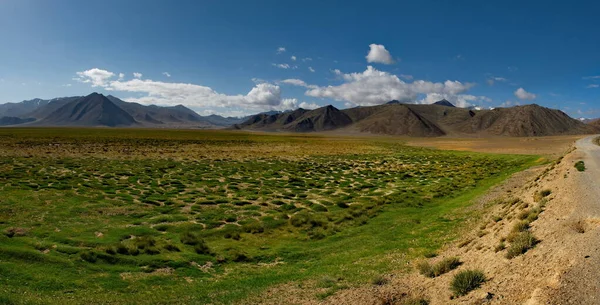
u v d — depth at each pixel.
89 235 21.52
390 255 19.06
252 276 17.38
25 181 35.78
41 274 15.38
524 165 59.12
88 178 40.81
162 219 26.31
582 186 21.95
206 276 17.45
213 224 26.03
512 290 10.81
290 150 98.31
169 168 53.44
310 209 31.73
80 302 13.27
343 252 20.89
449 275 13.78
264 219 27.69
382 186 44.22
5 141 83.69
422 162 72.44
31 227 21.78
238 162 66.25
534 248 13.32
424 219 27.61
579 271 10.27
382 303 12.45
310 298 13.83
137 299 14.07
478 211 27.17
